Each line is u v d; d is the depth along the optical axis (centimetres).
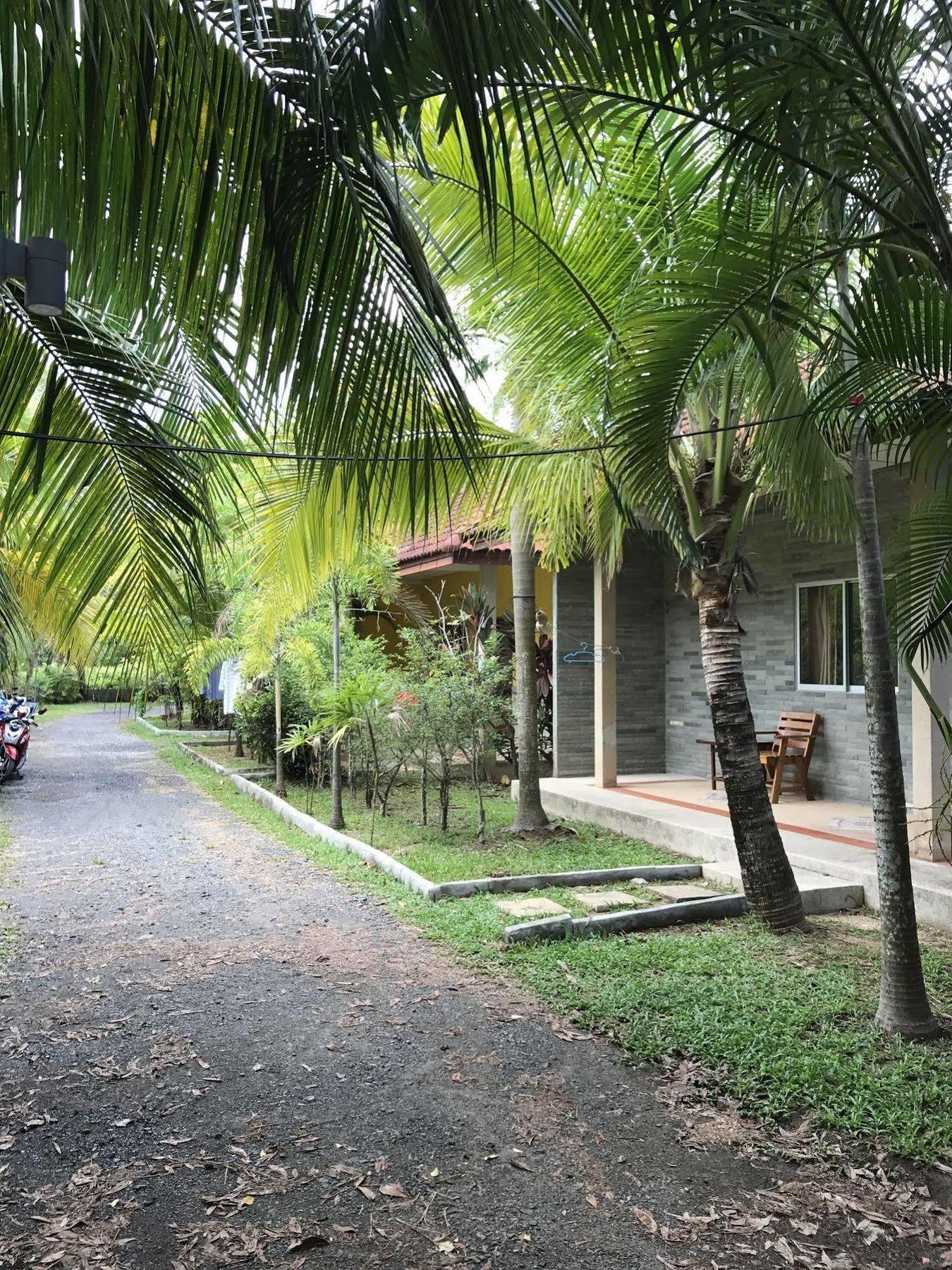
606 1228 299
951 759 694
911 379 371
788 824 865
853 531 627
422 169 237
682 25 249
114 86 206
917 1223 303
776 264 363
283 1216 307
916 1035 444
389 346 235
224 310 238
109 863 855
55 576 335
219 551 388
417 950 588
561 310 537
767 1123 366
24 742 1440
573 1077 410
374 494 439
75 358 305
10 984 532
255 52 204
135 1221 304
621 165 462
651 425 438
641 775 1248
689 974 536
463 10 183
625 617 1249
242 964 563
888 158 320
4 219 226
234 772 1498
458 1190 322
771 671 1089
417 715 956
